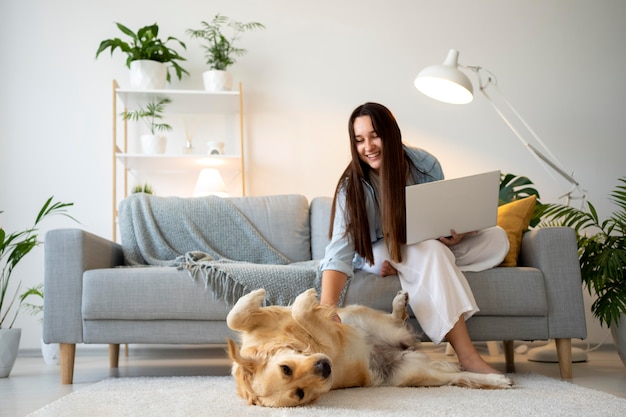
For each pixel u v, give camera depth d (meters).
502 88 3.94
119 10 3.87
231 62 3.77
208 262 2.34
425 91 3.11
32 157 3.76
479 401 1.55
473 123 3.91
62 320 2.30
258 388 1.50
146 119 3.82
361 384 1.80
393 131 2.18
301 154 3.87
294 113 3.89
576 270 2.26
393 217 2.13
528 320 2.24
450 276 2.06
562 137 3.93
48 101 3.80
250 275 2.30
